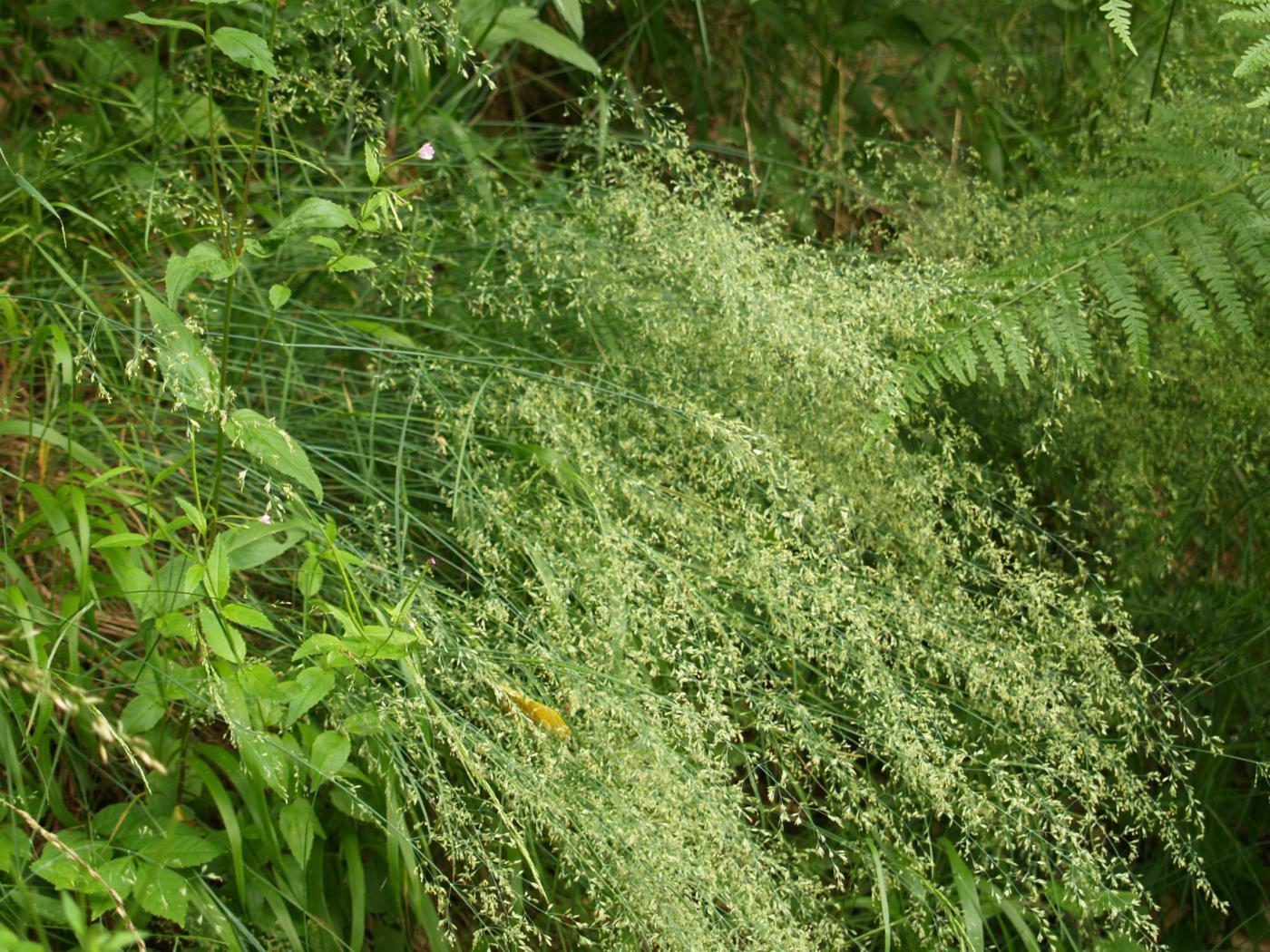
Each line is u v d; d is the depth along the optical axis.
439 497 2.39
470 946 2.27
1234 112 2.92
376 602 2.22
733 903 2.06
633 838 1.98
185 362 1.84
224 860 1.98
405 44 3.04
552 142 3.54
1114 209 2.60
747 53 3.61
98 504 2.13
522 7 3.02
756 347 2.50
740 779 2.45
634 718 2.08
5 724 1.82
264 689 1.84
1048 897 2.44
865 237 3.26
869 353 2.52
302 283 2.82
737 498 2.47
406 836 1.90
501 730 2.06
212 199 2.65
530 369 2.73
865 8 3.49
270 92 2.74
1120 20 2.34
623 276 2.71
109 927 1.85
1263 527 2.91
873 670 2.34
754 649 2.34
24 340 2.43
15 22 2.96
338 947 2.05
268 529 1.97
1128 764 2.77
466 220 2.85
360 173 3.01
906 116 3.67
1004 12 3.67
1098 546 3.06
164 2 2.82
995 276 2.59
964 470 2.77
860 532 2.68
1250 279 2.91
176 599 1.95
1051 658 2.58
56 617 2.02
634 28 3.41
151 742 2.00
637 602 2.35
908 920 2.32
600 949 2.23
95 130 2.77
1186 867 2.64
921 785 2.34
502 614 2.18
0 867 1.66
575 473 2.39
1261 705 2.72
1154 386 2.92
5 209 2.54
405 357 2.54
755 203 3.38
